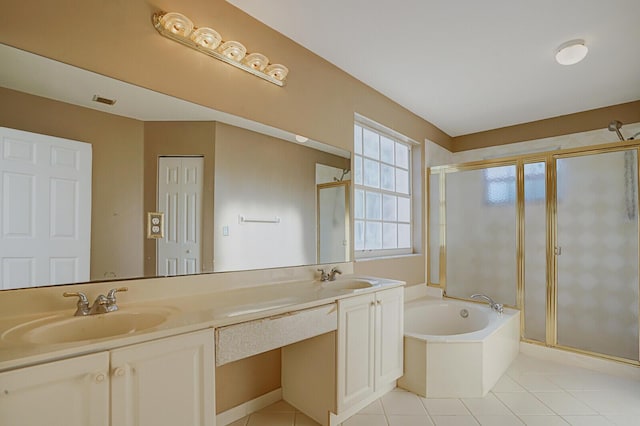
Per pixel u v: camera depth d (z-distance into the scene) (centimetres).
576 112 333
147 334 104
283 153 212
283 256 212
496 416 191
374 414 193
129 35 144
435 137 384
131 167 149
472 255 340
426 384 214
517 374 250
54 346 90
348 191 260
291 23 198
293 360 201
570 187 281
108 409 96
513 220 314
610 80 263
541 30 199
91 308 125
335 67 249
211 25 172
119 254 144
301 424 182
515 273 311
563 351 273
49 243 126
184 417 112
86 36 132
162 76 154
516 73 255
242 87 187
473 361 214
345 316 179
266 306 146
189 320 120
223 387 181
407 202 358
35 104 124
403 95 300
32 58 122
